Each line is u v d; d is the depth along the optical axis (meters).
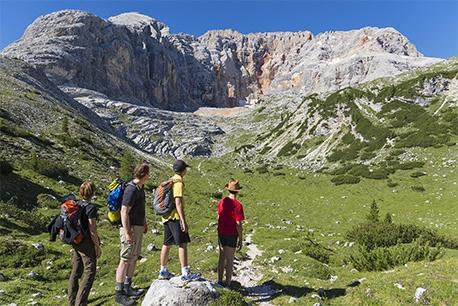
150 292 10.70
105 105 159.88
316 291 13.03
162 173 68.50
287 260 19.11
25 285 14.38
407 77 122.62
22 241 19.14
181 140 145.88
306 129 110.75
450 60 130.50
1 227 21.95
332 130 103.50
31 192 31.56
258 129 163.12
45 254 18.58
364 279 14.22
